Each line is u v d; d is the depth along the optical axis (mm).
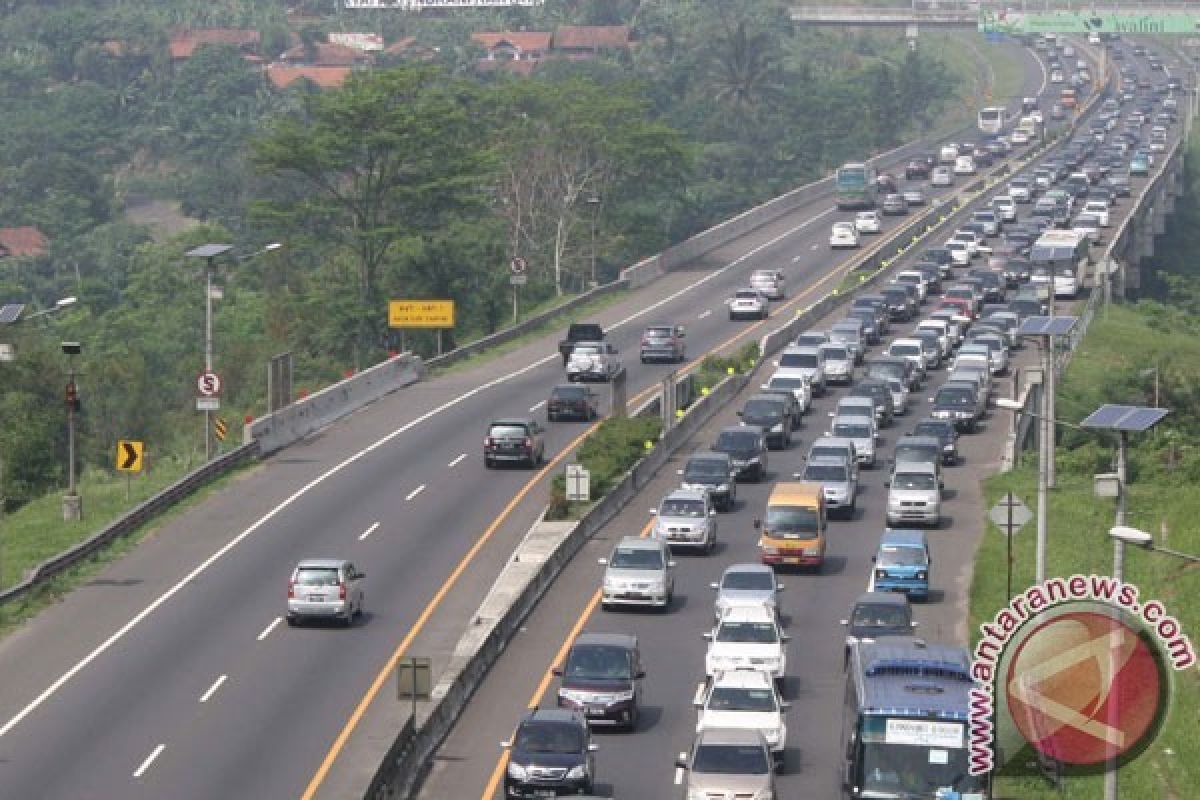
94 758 138375
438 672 159625
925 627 171250
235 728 145250
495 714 150750
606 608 180125
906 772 117125
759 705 137500
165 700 152875
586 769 128375
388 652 166500
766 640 156000
